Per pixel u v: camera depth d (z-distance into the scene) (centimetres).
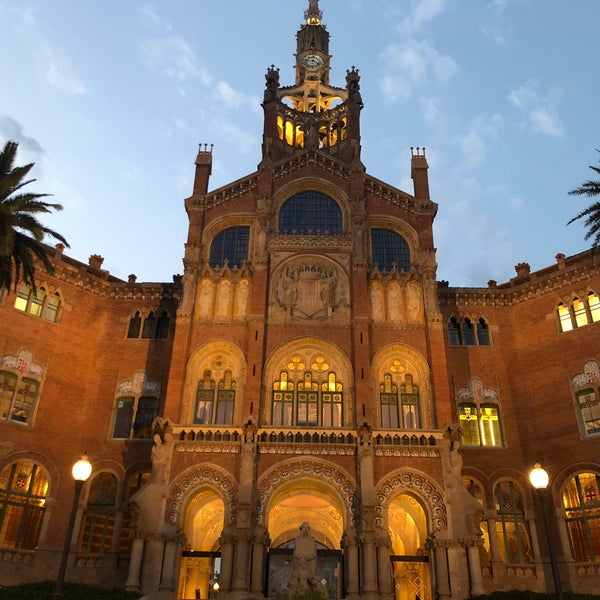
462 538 3431
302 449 3684
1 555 3606
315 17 6806
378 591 3309
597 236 3769
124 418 4334
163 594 3338
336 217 4653
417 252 4528
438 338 4088
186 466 3644
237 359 4062
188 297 4206
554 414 4231
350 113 5253
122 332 4612
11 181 3444
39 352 4197
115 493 4097
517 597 3059
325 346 4084
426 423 3891
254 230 4578
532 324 4588
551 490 4056
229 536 3428
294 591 2625
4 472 3812
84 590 2847
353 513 3512
